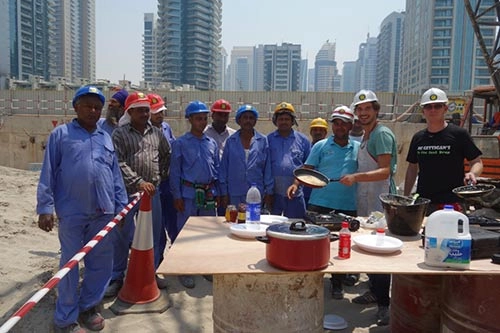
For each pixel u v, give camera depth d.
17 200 8.27
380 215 3.24
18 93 28.08
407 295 3.03
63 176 3.28
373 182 3.83
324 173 4.14
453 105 11.99
